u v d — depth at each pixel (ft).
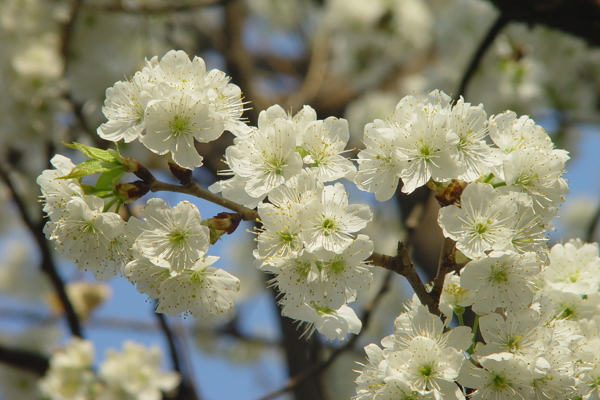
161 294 3.48
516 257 3.43
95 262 3.49
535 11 4.07
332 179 3.47
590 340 3.51
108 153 3.48
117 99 3.51
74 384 4.61
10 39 5.44
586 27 4.07
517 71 5.44
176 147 3.47
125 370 4.66
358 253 3.43
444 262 3.46
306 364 4.83
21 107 5.33
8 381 5.23
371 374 3.45
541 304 3.50
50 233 3.51
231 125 3.48
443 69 5.73
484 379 3.42
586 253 3.56
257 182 3.46
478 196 3.44
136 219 3.46
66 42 5.47
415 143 3.46
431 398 3.41
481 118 3.49
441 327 3.44
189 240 3.45
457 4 5.82
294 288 3.43
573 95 5.47
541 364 3.41
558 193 3.47
